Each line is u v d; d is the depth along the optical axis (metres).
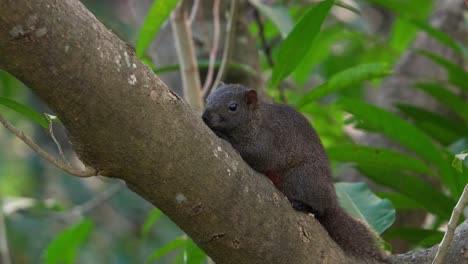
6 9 5.96
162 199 7.26
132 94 6.70
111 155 6.87
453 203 10.76
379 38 16.62
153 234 19.38
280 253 7.83
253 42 13.17
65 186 19.81
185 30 11.42
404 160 10.79
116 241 18.84
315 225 8.20
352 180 14.27
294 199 10.06
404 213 13.73
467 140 12.12
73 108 6.53
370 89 18.58
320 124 15.08
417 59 15.84
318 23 10.07
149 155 6.93
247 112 10.30
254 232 7.64
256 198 7.60
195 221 7.45
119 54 6.63
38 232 17.73
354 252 9.25
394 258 8.99
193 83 11.36
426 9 16.53
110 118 6.66
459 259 8.36
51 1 6.18
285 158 10.15
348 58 18.05
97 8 18.81
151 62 12.52
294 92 15.51
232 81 12.82
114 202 19.78
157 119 6.87
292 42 10.34
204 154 7.21
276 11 12.23
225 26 13.18
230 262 7.81
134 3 14.01
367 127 12.15
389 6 14.56
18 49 6.14
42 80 6.35
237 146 10.30
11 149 20.56
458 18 16.20
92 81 6.48
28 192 19.66
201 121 7.33
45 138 20.47
